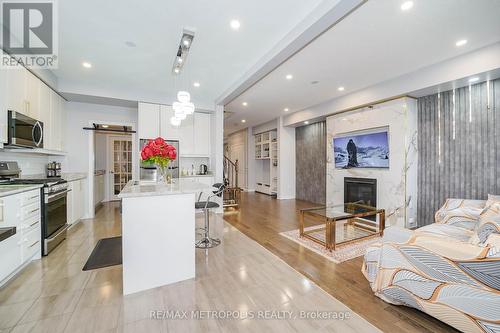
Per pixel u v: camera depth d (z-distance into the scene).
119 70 3.64
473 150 3.36
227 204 6.01
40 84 3.36
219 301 1.89
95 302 1.86
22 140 2.75
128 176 7.02
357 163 4.71
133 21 2.38
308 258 2.75
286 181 7.33
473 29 2.50
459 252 1.37
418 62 3.31
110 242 3.20
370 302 1.88
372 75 3.79
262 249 3.03
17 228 2.26
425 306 1.55
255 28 2.52
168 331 1.54
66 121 4.54
